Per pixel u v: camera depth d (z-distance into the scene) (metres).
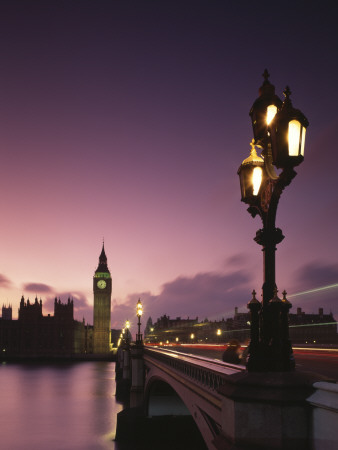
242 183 6.91
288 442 5.85
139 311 43.16
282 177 5.56
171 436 35.81
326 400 5.41
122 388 69.25
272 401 5.91
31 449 38.44
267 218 6.32
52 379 110.31
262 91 6.45
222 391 6.71
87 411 59.09
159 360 26.50
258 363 6.36
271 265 6.39
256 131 6.39
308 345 46.50
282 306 6.27
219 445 6.66
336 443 5.24
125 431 35.88
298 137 5.29
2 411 59.22
